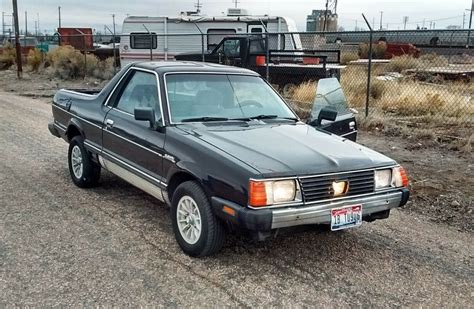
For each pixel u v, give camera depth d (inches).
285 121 204.2
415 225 207.9
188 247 168.6
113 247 176.2
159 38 802.8
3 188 242.8
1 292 143.3
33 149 332.2
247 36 616.7
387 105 486.3
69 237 184.4
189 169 164.7
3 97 661.3
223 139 170.7
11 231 188.9
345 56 948.0
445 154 336.8
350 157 165.5
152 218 205.8
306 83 565.0
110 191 241.0
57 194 235.5
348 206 157.9
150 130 188.5
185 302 140.6
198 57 664.4
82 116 237.0
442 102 478.0
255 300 142.7
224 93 205.3
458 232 201.5
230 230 164.2
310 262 168.7
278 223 147.6
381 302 144.0
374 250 180.5
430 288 153.5
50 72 946.1
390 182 170.9
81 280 151.6
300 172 151.8
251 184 146.3
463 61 837.2
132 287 148.1
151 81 202.4
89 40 1374.3
